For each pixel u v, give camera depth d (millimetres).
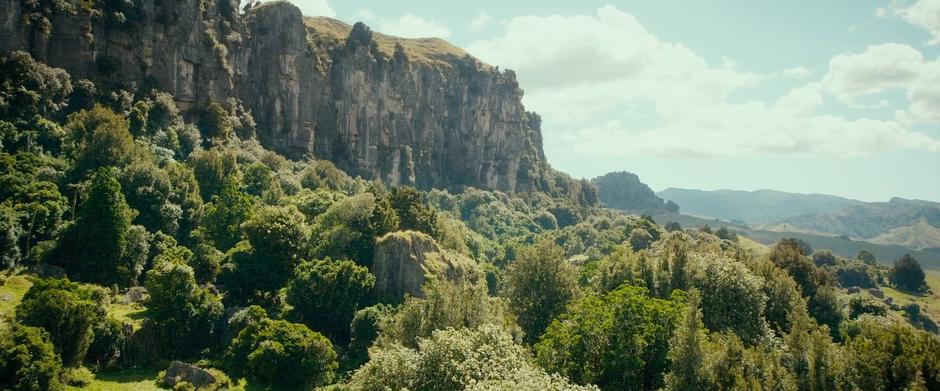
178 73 154375
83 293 65875
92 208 82250
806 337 58344
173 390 64562
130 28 141750
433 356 47344
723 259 78688
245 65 190250
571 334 61156
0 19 115000
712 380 51000
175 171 111688
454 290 68688
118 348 67875
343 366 76562
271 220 95000
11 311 64000
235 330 76688
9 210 78375
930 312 172000
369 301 90000
